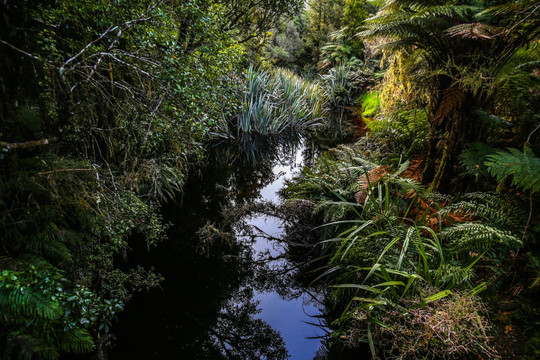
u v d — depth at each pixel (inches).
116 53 75.4
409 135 151.3
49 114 69.4
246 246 123.3
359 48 434.0
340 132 286.4
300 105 305.9
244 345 80.4
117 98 86.5
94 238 78.7
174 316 87.7
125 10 75.0
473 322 59.3
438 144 117.1
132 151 99.0
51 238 68.5
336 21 507.8
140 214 91.2
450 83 108.9
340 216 98.9
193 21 94.7
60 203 69.5
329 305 92.4
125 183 89.0
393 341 62.3
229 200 156.8
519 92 99.3
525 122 98.3
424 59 128.9
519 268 72.2
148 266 104.7
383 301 66.3
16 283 54.5
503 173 73.2
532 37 92.6
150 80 87.0
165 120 85.0
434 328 58.5
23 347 52.4
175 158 110.1
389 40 145.7
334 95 384.5
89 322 61.8
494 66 95.9
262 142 259.4
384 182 105.5
